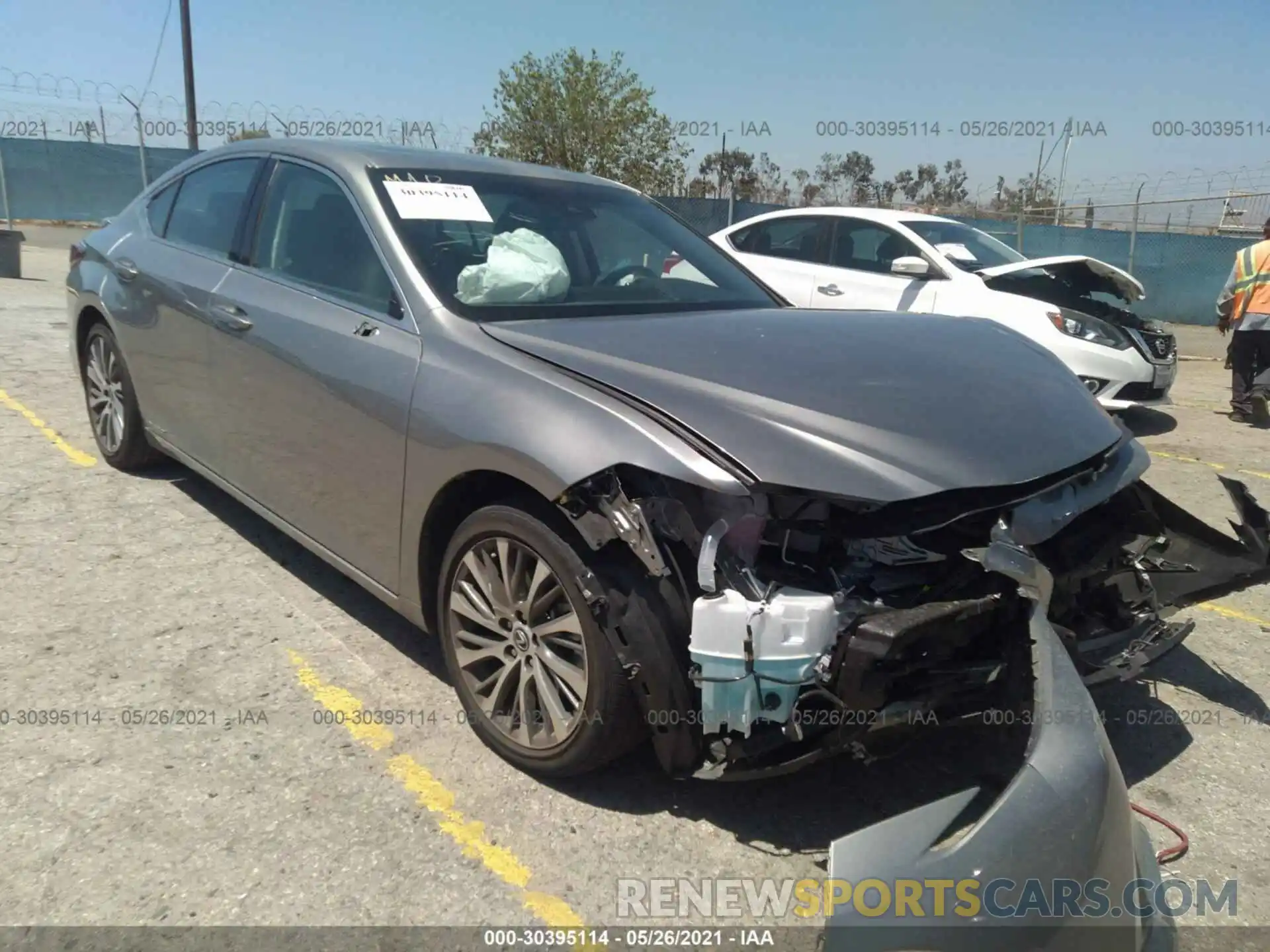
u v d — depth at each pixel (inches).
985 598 91.4
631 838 98.7
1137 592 120.4
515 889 91.4
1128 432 121.0
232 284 145.5
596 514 92.0
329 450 124.6
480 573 107.6
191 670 125.9
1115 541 112.7
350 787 104.2
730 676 86.8
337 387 121.0
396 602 120.4
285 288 136.3
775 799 105.4
